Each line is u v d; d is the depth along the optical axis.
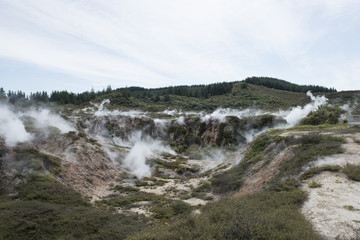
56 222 9.27
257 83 100.69
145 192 16.00
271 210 7.14
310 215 6.61
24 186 12.12
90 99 65.38
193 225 6.92
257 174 14.15
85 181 16.02
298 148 13.57
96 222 9.75
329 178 9.03
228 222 6.50
